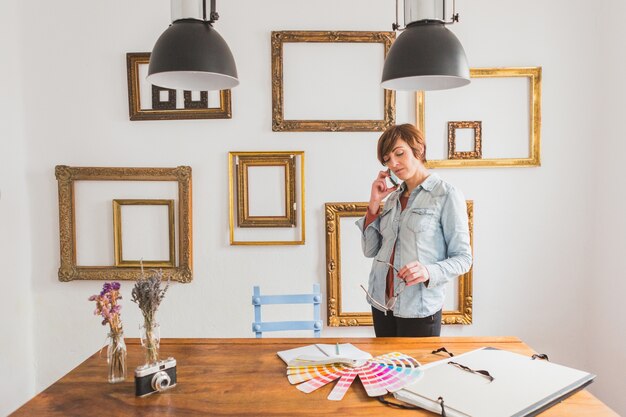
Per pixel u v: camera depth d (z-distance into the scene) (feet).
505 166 8.58
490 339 5.44
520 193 8.72
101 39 8.52
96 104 8.57
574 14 8.55
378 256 6.81
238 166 8.58
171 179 8.54
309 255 8.75
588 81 8.60
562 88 8.63
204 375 4.51
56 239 8.68
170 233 8.64
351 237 8.67
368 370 4.46
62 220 8.51
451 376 4.17
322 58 8.55
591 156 8.66
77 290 8.73
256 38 8.52
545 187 8.71
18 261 8.36
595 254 8.68
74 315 8.75
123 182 8.64
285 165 8.61
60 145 8.60
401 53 4.87
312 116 8.61
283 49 8.52
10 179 8.17
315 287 7.09
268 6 8.48
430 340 5.43
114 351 4.36
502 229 8.75
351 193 8.69
